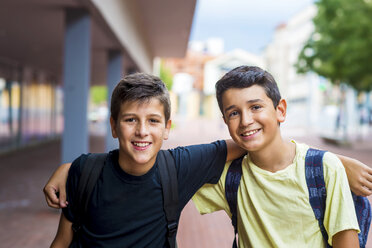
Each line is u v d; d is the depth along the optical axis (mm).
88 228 1283
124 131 1226
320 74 15945
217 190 1467
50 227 4281
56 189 1336
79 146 4801
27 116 13242
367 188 1202
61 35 7496
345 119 15336
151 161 1272
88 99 4926
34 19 6062
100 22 5484
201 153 1396
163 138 1278
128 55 8641
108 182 1274
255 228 1337
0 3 5000
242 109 1238
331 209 1179
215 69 45219
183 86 20062
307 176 1230
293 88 37594
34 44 8648
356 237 1160
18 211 4938
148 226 1291
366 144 15680
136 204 1274
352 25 11906
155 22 10227
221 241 3832
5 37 7785
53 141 16484
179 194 1344
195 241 3822
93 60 11234
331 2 12453
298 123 32625
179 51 15125
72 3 4633
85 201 1272
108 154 1350
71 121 4809
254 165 1334
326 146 14438
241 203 1378
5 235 3982
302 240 1244
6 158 10562
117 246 1262
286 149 1309
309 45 15875
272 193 1271
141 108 1214
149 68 14250
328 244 1228
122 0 6781
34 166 9094
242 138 1265
